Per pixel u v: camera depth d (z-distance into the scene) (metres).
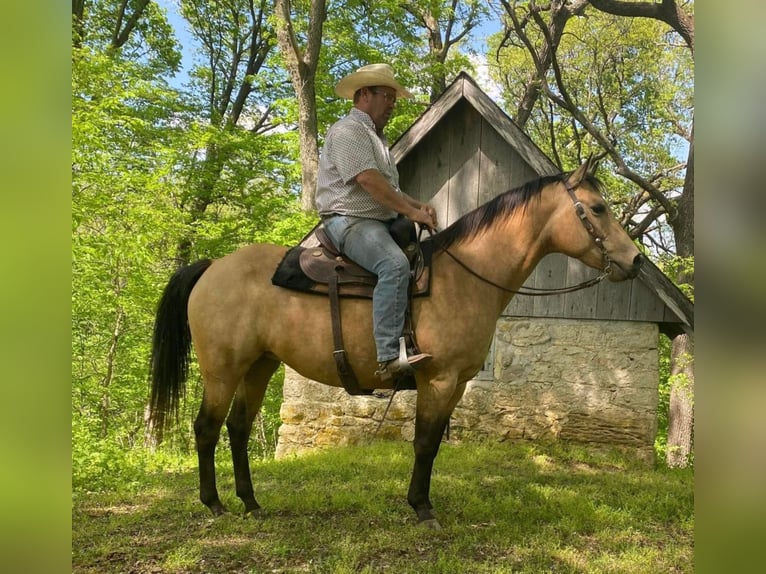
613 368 6.63
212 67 16.16
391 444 6.66
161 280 10.05
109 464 5.54
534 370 6.85
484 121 7.00
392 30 13.15
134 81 10.51
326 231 3.60
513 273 3.59
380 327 3.31
